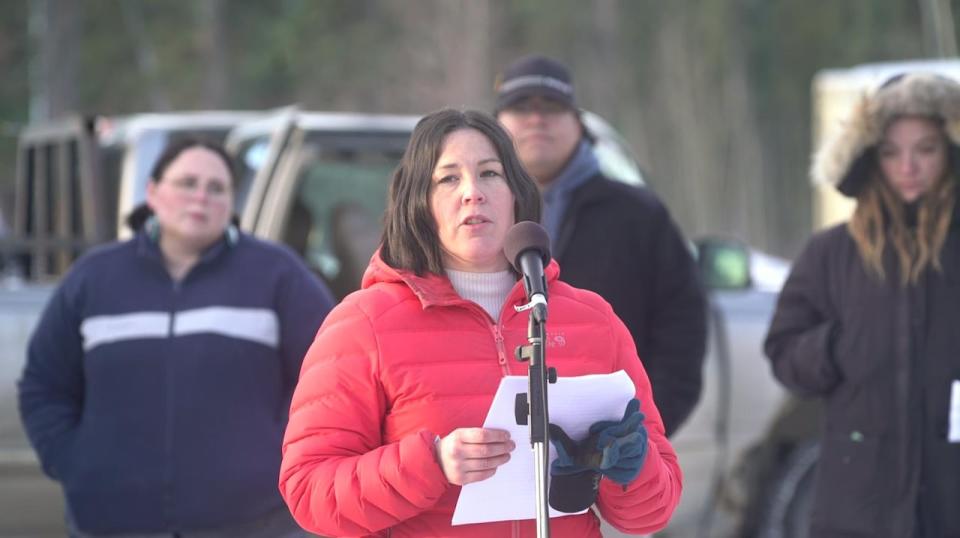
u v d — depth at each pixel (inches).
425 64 4389.8
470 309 404.2
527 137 628.1
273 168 805.2
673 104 5270.7
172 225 621.9
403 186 410.6
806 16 5270.7
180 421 608.1
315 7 4933.6
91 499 612.4
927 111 587.5
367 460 384.8
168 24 4709.6
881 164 601.9
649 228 638.5
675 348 639.8
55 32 4003.4
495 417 372.8
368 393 398.9
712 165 5206.7
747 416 883.4
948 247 587.8
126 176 904.3
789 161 5329.7
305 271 636.7
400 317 403.2
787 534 884.6
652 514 403.2
